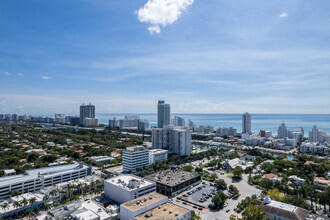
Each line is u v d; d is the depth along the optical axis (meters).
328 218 162.38
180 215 139.50
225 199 193.00
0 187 191.62
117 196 187.12
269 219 145.62
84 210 148.50
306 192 198.38
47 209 173.12
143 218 135.50
